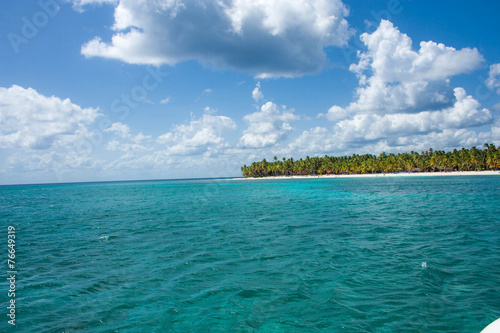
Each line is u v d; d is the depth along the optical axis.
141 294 10.10
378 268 12.04
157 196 66.56
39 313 8.84
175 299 9.61
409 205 35.06
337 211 30.89
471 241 16.17
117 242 18.31
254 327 7.78
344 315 8.29
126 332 7.71
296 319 8.15
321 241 17.08
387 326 7.68
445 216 25.53
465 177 118.88
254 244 16.78
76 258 14.84
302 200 46.09
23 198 68.25
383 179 131.88
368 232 19.36
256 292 9.98
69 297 9.98
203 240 18.20
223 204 42.81
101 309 9.04
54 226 25.38
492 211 28.03
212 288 10.42
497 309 8.41
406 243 16.11
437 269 11.70
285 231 20.38
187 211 34.31
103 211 36.56
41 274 12.43
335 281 10.77
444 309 8.48
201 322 8.10
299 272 11.83
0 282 11.54
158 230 22.09
